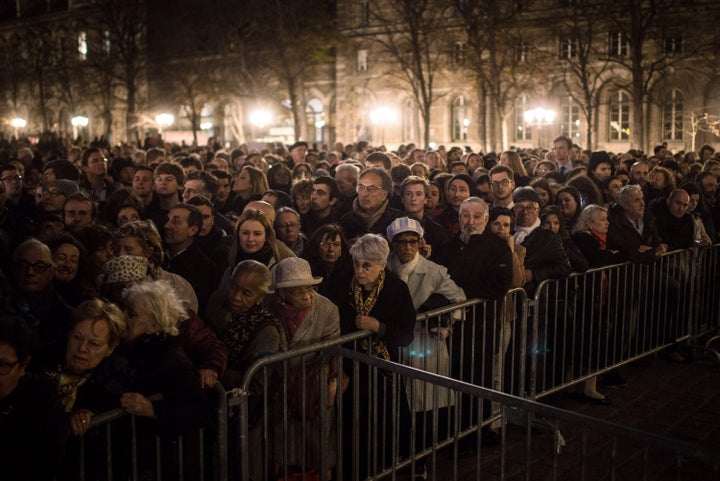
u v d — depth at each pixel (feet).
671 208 25.64
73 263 15.20
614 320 22.27
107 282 13.30
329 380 14.53
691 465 17.13
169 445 12.10
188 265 17.84
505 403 11.16
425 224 21.24
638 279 22.97
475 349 17.79
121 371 11.60
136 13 144.25
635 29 100.83
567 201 24.50
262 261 16.99
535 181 26.32
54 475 10.03
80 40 180.55
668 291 24.61
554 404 20.99
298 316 14.74
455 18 131.95
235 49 143.54
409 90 124.47
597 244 21.93
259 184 27.73
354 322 15.31
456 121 140.77
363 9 147.95
